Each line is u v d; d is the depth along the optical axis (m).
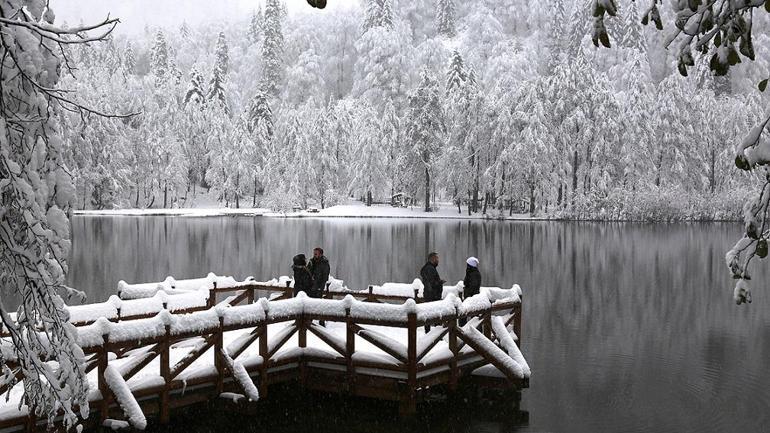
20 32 4.63
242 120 86.38
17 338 5.01
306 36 144.25
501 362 12.20
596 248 43.62
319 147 83.25
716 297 25.83
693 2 3.26
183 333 10.23
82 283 28.38
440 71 115.88
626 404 12.92
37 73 4.70
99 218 70.75
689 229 60.19
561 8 150.25
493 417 11.99
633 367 15.68
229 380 11.09
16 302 20.55
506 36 152.12
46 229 4.73
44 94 4.88
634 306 23.97
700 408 12.71
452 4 157.75
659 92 77.19
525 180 69.75
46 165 4.87
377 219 71.56
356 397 11.91
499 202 72.06
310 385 11.96
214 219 71.62
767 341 18.33
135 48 151.38
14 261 4.85
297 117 85.25
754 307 23.70
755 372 15.16
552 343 18.11
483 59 140.62
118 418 9.73
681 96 75.12
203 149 93.31
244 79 137.75
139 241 47.06
